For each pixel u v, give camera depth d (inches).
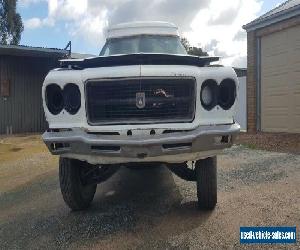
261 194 200.5
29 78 689.0
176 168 184.5
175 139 146.9
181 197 203.8
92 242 150.2
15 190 257.9
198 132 149.9
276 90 519.5
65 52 657.0
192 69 153.4
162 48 242.4
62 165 176.6
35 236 162.7
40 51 639.8
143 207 190.5
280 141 406.9
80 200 183.6
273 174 248.2
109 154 149.6
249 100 562.6
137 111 152.2
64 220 179.3
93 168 187.9
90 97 154.6
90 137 151.1
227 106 156.2
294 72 488.7
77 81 154.6
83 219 178.4
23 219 189.6
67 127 156.3
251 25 548.4
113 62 158.7
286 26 494.9
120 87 152.6
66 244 150.3
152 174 267.3
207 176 169.8
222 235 147.3
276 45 518.6
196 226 158.4
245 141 427.8
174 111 152.8
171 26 255.6
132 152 147.0
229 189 215.3
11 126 668.1
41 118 702.5
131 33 251.1
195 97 152.6
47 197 229.8
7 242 159.2
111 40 253.6
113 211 187.3
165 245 142.4
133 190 226.7
